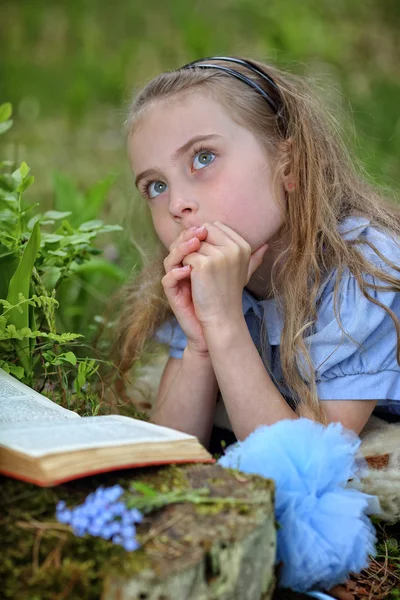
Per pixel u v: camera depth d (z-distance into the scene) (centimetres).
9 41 527
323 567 132
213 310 168
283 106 192
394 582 149
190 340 184
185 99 180
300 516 134
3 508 116
